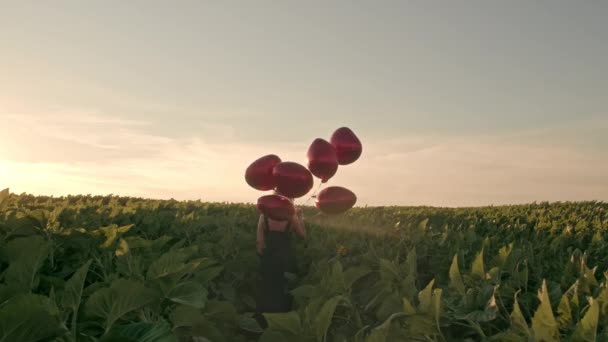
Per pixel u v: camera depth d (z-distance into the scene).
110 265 4.08
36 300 1.42
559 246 4.54
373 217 8.93
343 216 9.00
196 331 2.76
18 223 4.50
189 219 7.65
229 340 3.95
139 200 12.70
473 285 2.79
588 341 1.67
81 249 4.43
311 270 5.54
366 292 3.38
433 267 4.58
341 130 6.74
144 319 2.37
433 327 2.10
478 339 2.42
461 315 2.35
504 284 2.75
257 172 6.38
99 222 6.13
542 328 1.72
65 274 4.22
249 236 6.72
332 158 6.30
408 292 2.82
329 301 2.12
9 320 1.40
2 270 3.54
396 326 2.26
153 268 2.64
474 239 4.96
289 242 6.57
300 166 6.11
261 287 6.44
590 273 2.58
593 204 15.57
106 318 1.96
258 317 6.36
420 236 5.50
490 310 2.30
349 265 5.15
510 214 11.84
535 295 2.74
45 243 2.40
